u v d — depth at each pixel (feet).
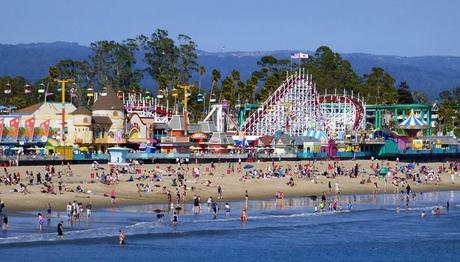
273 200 507.30
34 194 440.04
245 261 316.60
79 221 379.76
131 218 398.42
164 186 506.89
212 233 372.99
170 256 318.24
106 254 313.73
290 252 339.77
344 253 343.05
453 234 400.26
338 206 489.67
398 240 379.76
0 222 364.99
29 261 293.64
